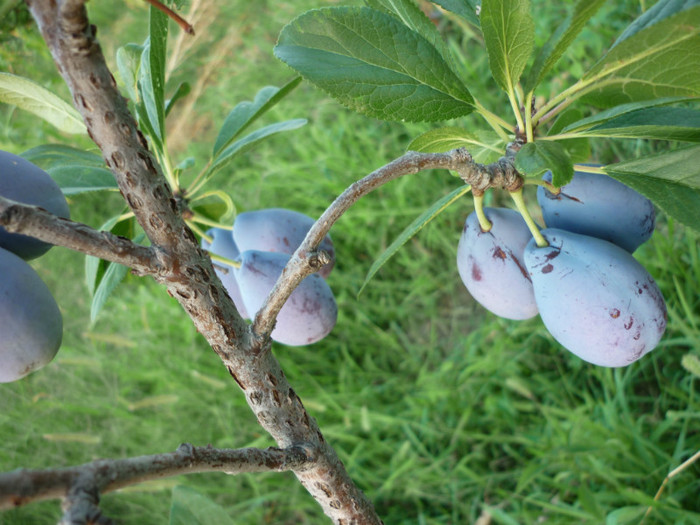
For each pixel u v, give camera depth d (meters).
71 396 0.84
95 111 0.18
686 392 0.58
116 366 0.81
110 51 1.02
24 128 0.91
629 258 0.25
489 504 0.64
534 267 0.26
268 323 0.21
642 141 0.61
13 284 0.21
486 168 0.24
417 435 0.70
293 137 0.90
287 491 0.72
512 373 0.65
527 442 0.61
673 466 0.53
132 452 0.80
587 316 0.24
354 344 0.78
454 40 0.85
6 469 0.81
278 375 0.21
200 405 0.78
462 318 0.76
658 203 0.23
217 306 0.20
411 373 0.75
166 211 0.19
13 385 0.85
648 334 0.25
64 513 0.14
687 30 0.20
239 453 0.19
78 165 0.32
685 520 0.49
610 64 0.23
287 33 0.25
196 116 1.00
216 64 1.00
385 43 0.25
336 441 0.74
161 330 0.83
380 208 0.81
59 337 0.22
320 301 0.30
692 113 0.27
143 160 0.19
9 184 0.23
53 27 0.17
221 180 0.93
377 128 0.86
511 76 0.25
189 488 0.21
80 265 0.92
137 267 0.19
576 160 0.31
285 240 0.32
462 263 0.28
